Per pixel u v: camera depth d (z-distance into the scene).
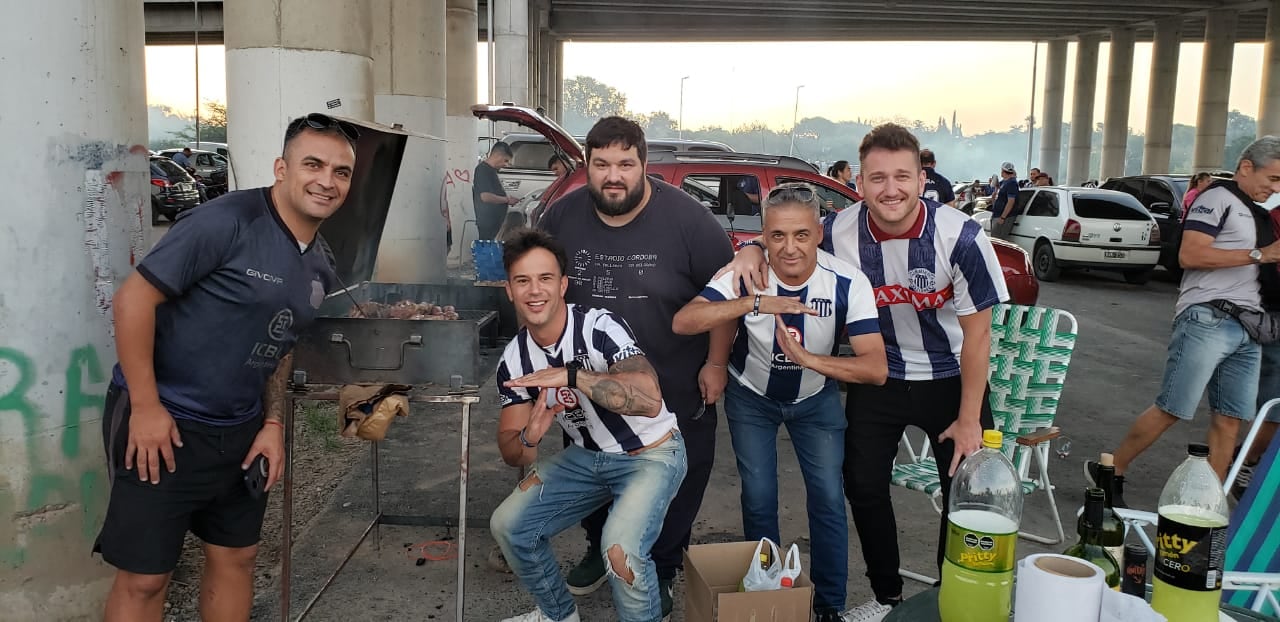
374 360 2.83
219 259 2.25
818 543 3.07
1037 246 14.09
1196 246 3.93
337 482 4.63
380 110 10.40
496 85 18.27
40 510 2.88
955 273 2.83
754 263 2.86
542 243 2.55
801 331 2.85
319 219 2.40
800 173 7.20
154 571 2.41
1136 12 36.38
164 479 2.37
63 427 2.90
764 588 2.48
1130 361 8.19
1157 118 38.16
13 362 2.79
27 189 2.76
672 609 3.40
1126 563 1.87
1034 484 3.75
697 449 3.21
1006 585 1.73
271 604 3.34
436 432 5.52
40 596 2.91
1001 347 4.03
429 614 3.31
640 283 3.04
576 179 7.47
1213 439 4.22
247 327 2.35
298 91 5.81
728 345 3.04
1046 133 45.53
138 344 2.21
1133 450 4.38
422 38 10.33
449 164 14.20
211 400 2.36
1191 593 1.73
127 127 3.04
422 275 9.79
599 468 2.70
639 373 2.55
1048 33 43.00
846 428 3.11
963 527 1.77
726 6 35.78
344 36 5.90
